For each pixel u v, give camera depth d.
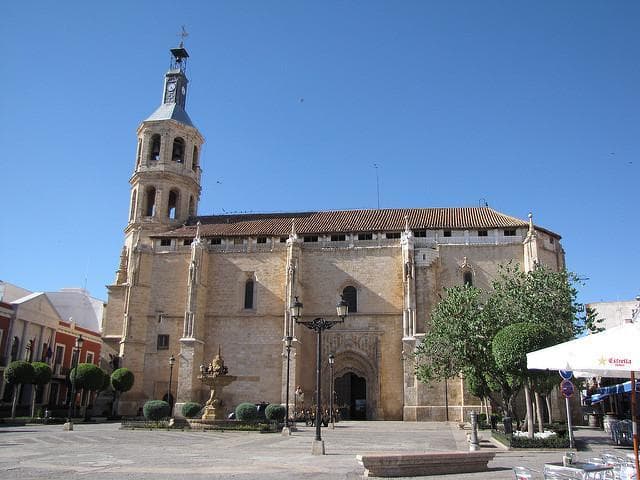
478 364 33.44
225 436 32.84
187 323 54.59
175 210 66.19
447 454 17.19
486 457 17.78
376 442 29.61
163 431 36.38
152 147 67.00
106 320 60.03
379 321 53.97
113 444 27.48
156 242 60.66
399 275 54.75
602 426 46.44
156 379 56.31
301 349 54.56
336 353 53.81
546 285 35.50
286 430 33.81
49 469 17.92
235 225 62.44
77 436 32.53
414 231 55.38
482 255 53.56
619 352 10.85
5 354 56.50
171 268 59.16
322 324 26.94
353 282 55.62
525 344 26.12
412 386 49.44
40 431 37.16
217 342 56.34
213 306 57.50
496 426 37.94
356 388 56.38
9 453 23.17
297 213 64.75
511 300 34.97
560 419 46.78
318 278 56.31
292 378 51.69
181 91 70.12
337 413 49.47
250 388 54.41
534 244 51.31
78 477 16.02
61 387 67.25
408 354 49.59
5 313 57.09
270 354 55.09
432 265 52.91
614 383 49.59
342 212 63.28
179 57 71.44
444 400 48.75
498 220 55.53
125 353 56.09
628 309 69.31
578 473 12.01
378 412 51.12
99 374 51.66
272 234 58.28
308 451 24.47
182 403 52.16
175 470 17.69
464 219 56.81
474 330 33.28
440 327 34.91
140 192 64.75
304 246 57.28
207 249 58.88
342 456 22.36
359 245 56.41
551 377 29.47
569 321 34.12
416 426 43.16
